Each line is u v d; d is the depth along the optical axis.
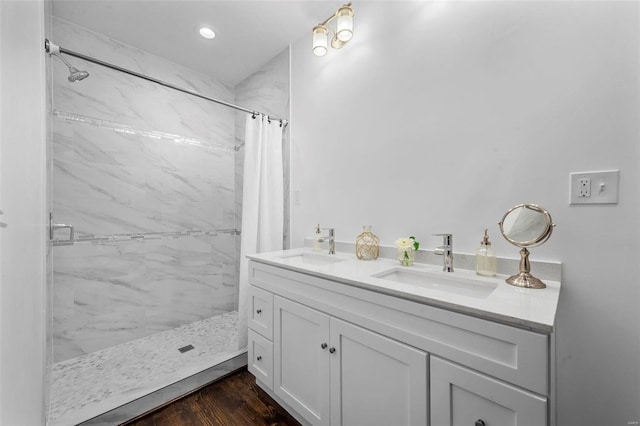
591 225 0.98
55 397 1.54
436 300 0.83
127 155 2.23
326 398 1.19
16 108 0.42
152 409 1.45
